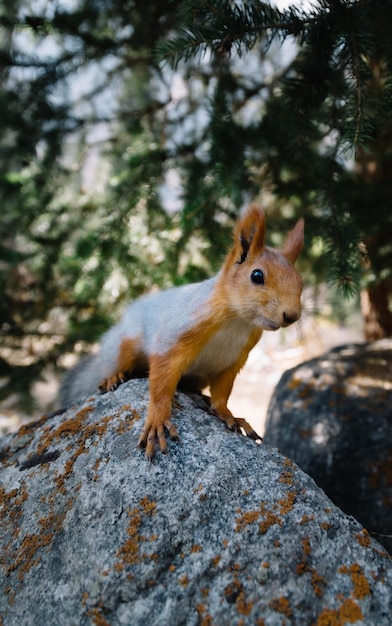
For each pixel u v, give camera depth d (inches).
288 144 17.3
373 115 13.9
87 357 18.4
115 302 24.9
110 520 9.5
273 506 9.5
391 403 16.6
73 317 26.5
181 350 11.9
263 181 20.3
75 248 22.2
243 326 12.5
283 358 40.4
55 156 23.0
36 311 26.3
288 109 15.4
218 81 21.4
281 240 22.8
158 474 10.0
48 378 30.0
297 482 10.1
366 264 19.9
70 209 25.7
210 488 9.7
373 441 16.0
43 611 8.9
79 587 8.9
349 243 16.6
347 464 15.9
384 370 18.0
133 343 14.3
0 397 24.9
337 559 8.9
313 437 16.7
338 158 17.4
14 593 9.3
